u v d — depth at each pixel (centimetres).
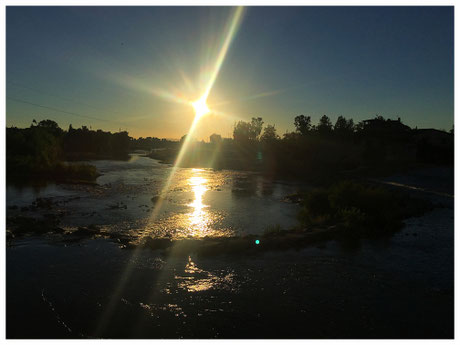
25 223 1778
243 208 2561
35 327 780
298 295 954
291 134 7494
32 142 5391
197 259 1246
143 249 1362
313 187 4056
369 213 1919
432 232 1677
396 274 1109
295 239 1452
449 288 1003
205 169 6738
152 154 11262
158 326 788
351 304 905
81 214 2181
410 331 766
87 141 10256
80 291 971
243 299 930
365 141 5722
